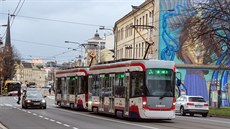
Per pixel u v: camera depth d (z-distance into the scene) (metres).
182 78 56.56
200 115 37.78
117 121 24.91
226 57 44.25
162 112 24.64
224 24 37.94
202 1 47.06
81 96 35.34
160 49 56.16
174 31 56.00
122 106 26.23
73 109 38.88
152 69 24.98
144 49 62.50
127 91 25.73
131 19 70.88
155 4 57.50
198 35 38.28
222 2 36.97
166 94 24.89
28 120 24.98
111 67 28.59
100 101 30.17
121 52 78.44
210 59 50.41
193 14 40.03
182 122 25.33
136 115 24.70
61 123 22.91
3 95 99.00
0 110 36.19
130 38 71.56
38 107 39.44
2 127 20.20
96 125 21.77
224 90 57.31
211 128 21.09
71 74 38.53
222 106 56.62
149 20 60.25
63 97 40.81
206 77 57.03
